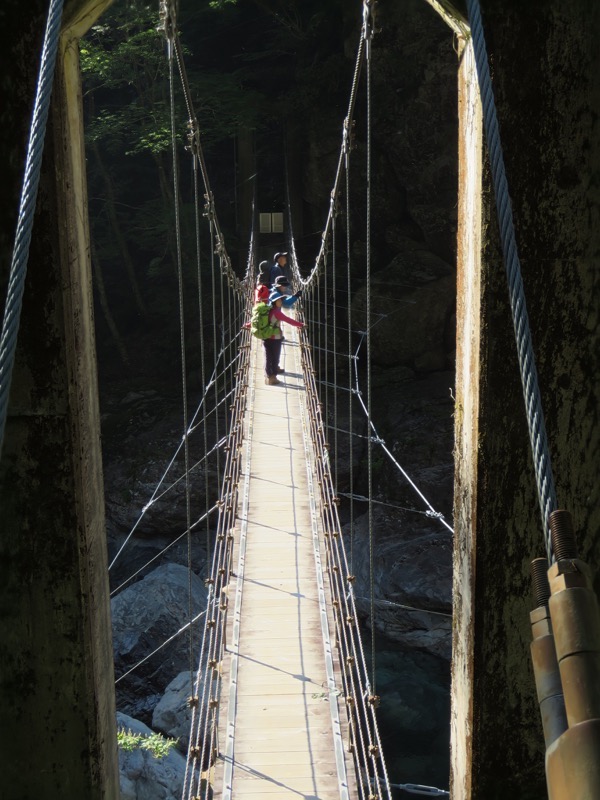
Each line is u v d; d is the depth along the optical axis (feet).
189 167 65.21
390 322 53.42
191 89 57.88
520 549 5.88
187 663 35.01
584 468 5.85
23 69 5.32
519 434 5.79
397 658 36.40
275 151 68.69
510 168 5.51
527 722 6.03
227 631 15.93
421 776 30.40
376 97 55.57
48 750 5.97
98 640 6.11
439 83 53.98
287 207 61.72
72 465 5.69
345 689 13.61
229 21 64.08
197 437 48.29
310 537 19.52
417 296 53.52
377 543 42.09
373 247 58.29
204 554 44.65
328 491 19.85
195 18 63.41
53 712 5.93
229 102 59.57
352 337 54.29
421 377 53.06
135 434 49.88
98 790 6.05
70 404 5.64
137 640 35.50
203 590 38.50
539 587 3.39
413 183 55.72
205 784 12.07
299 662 14.80
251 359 35.68
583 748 2.37
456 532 6.52
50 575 5.79
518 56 5.43
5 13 5.26
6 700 5.92
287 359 35.96
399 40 54.60
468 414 6.02
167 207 57.67
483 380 5.73
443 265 55.31
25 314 5.56
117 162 61.98
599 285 5.67
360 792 11.85
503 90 5.46
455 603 6.61
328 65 57.00
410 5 53.93
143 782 25.77
